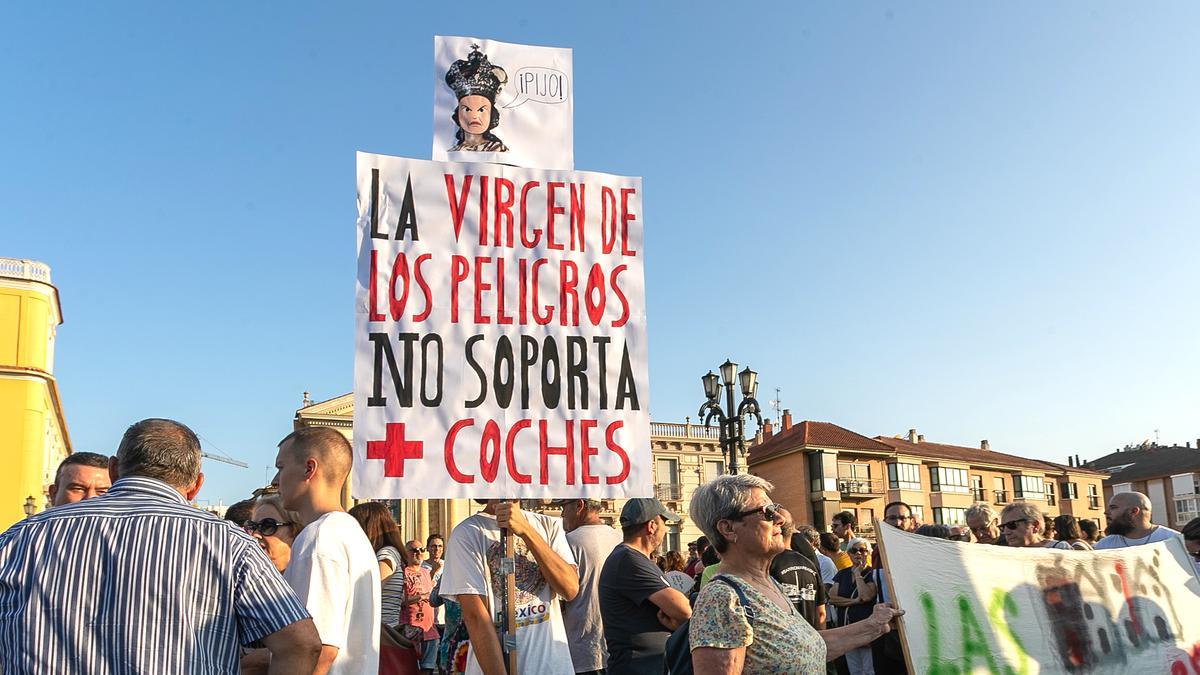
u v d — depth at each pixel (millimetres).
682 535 45281
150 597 2760
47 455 47125
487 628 4434
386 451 4500
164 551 2828
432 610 7984
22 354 41906
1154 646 5457
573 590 4707
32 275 42719
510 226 4973
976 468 58062
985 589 5074
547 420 4789
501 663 4418
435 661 7871
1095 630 5297
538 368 4840
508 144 5117
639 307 5102
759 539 3621
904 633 4652
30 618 2680
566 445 4789
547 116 5227
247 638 2947
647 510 5602
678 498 45781
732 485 3709
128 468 3061
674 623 5230
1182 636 5590
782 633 3439
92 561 2768
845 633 4578
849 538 10984
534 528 4844
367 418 4512
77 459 4598
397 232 4777
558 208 5078
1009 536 7156
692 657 3395
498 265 4898
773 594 3625
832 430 53875
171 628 2754
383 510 6598
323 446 4070
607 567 5426
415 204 4840
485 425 4680
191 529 2906
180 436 3158
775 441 54906
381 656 5086
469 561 4551
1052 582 5305
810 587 6297
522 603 4703
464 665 4941
